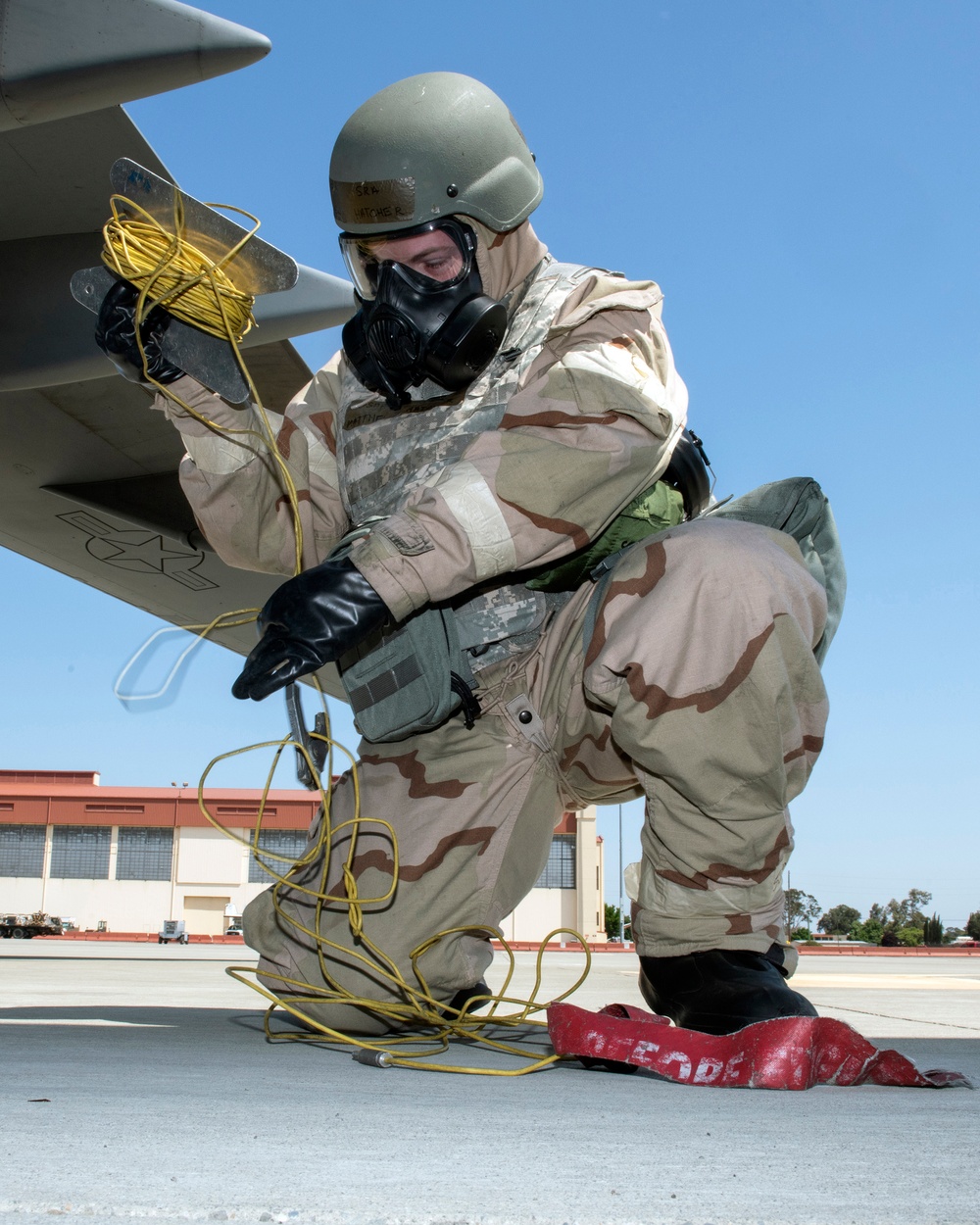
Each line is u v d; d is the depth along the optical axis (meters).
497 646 1.40
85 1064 0.95
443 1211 0.42
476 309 1.37
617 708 1.16
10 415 4.54
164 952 15.06
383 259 1.42
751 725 1.13
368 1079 0.90
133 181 1.30
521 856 1.44
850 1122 0.68
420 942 1.38
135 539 5.15
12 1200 0.42
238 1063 1.00
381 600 1.18
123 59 2.61
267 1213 0.41
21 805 31.59
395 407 1.45
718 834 1.14
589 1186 0.47
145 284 1.32
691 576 1.15
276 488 1.57
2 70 2.64
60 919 30.31
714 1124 0.66
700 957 1.14
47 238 3.55
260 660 1.14
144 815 31.44
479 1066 1.05
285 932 1.45
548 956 13.38
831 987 4.49
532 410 1.28
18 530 5.33
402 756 1.43
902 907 61.53
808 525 1.40
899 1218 0.42
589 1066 1.05
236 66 2.66
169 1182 0.46
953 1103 0.80
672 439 1.35
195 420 1.48
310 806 30.39
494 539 1.21
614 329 1.38
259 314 3.38
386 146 1.37
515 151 1.46
